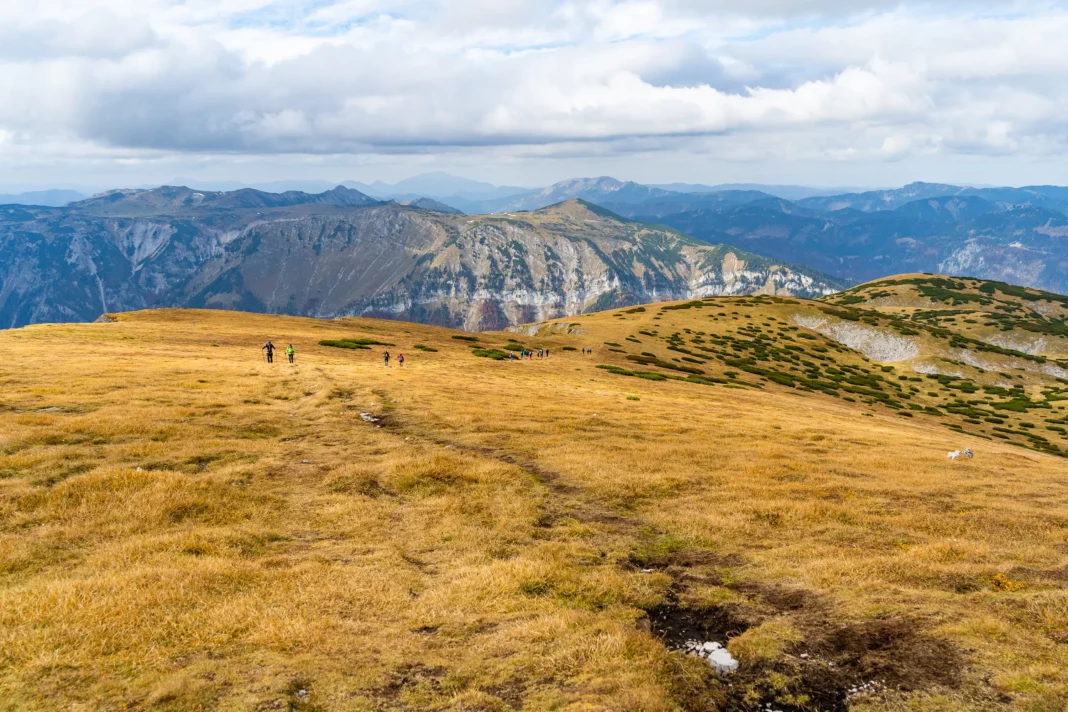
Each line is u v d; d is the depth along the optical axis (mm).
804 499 24172
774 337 149125
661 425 39500
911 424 74875
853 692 11172
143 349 63594
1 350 54344
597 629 13320
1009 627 12781
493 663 11883
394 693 10844
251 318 109562
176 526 19281
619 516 22250
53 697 10172
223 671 11109
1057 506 24562
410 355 79250
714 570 17281
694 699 10875
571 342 118312
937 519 21781
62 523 18797
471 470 26234
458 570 16969
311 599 14484
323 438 31438
